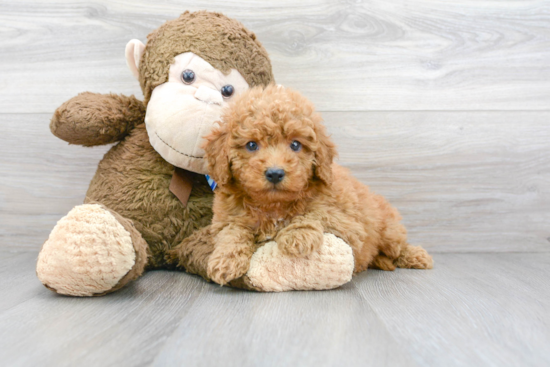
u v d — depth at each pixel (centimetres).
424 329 109
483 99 228
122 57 224
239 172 139
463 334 106
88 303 132
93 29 223
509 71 228
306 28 223
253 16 222
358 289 147
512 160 230
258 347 96
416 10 225
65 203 228
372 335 104
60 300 135
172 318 116
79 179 227
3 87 224
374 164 227
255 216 147
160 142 169
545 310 126
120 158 185
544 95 229
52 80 224
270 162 131
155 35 179
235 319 115
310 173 142
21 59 223
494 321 116
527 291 148
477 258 216
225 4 221
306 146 140
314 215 144
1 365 88
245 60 175
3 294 143
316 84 225
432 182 229
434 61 227
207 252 160
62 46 223
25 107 224
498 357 92
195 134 164
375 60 225
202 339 101
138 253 139
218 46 171
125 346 97
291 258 139
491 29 228
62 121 174
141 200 176
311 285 142
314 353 93
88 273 130
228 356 92
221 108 165
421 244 230
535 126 230
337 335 104
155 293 143
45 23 222
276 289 142
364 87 226
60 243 131
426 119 227
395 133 227
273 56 223
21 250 228
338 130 226
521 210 228
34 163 226
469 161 229
